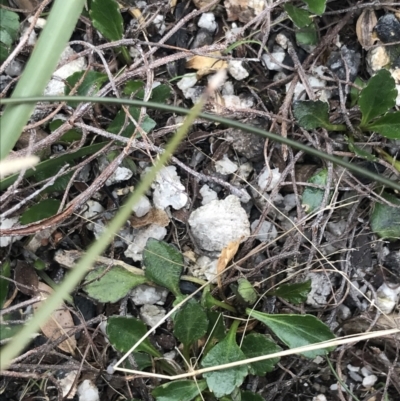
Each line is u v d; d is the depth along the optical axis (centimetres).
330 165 35
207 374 32
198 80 37
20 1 37
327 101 37
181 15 38
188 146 37
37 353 33
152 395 33
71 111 34
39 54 29
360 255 36
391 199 36
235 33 37
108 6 34
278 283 35
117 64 38
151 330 32
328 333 32
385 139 37
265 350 33
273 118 36
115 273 35
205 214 36
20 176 31
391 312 36
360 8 37
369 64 37
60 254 36
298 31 37
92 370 35
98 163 36
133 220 36
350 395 36
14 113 28
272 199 35
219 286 35
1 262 36
